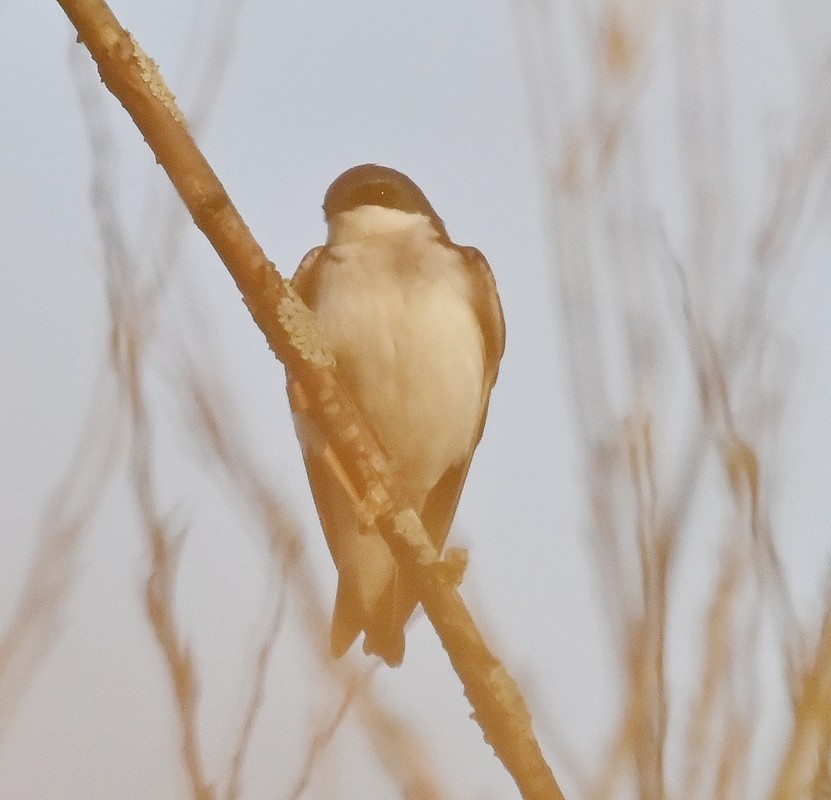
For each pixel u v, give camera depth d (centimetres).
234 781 497
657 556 505
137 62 597
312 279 938
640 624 495
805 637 480
